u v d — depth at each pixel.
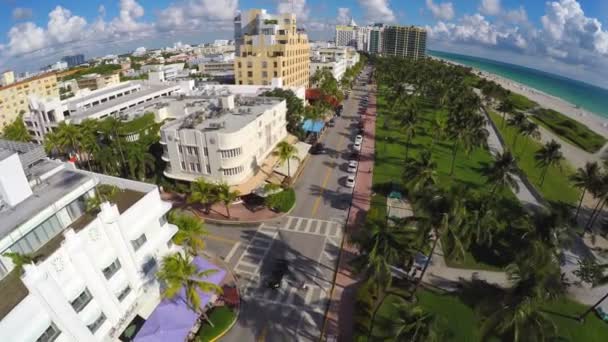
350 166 74.00
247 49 121.25
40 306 23.44
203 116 64.25
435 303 38.94
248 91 106.88
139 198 34.75
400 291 40.47
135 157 62.34
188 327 32.78
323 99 114.44
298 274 43.53
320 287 41.47
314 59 178.62
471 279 42.50
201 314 35.78
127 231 31.34
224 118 63.84
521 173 74.12
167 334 31.66
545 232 38.81
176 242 39.16
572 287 41.88
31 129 83.94
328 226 53.78
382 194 64.00
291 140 80.75
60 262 24.86
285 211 57.25
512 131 107.62
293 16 143.12
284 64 117.31
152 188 35.53
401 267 43.53
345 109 131.50
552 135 116.56
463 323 36.47
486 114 126.94
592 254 48.16
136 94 96.88
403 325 26.17
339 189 66.19
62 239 28.64
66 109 84.81
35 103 79.62
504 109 108.31
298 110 90.06
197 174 58.81
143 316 33.38
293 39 129.88
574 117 155.38
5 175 26.89
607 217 58.00
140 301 33.75
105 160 63.41
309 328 36.00
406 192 63.62
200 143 55.34
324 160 80.56
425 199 36.56
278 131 75.81
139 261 33.34
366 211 58.19
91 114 77.88
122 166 66.88
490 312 28.34
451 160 82.88
